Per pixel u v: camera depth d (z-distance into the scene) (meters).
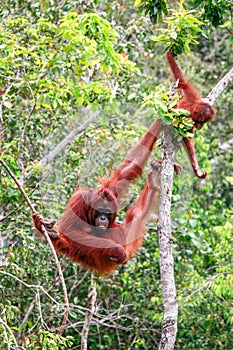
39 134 16.06
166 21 10.87
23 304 17.39
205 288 16.86
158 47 22.08
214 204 21.03
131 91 18.94
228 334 18.36
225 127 24.36
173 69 12.49
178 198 13.66
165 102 10.11
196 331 18.52
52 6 17.14
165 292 9.91
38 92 14.52
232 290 15.79
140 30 17.61
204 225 20.27
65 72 14.95
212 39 25.55
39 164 14.50
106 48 12.76
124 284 18.64
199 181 21.08
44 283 16.20
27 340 11.74
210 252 18.23
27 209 14.34
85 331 14.16
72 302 18.98
